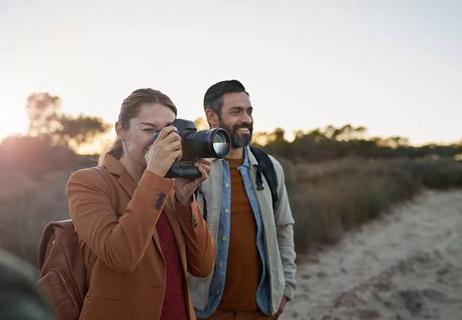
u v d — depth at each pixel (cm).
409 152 3866
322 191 1125
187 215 201
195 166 192
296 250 798
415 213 1270
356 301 563
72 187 187
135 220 169
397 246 884
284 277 302
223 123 283
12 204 646
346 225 990
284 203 303
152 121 192
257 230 277
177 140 179
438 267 723
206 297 264
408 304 559
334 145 3309
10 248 530
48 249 194
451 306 557
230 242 272
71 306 179
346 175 1609
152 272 183
